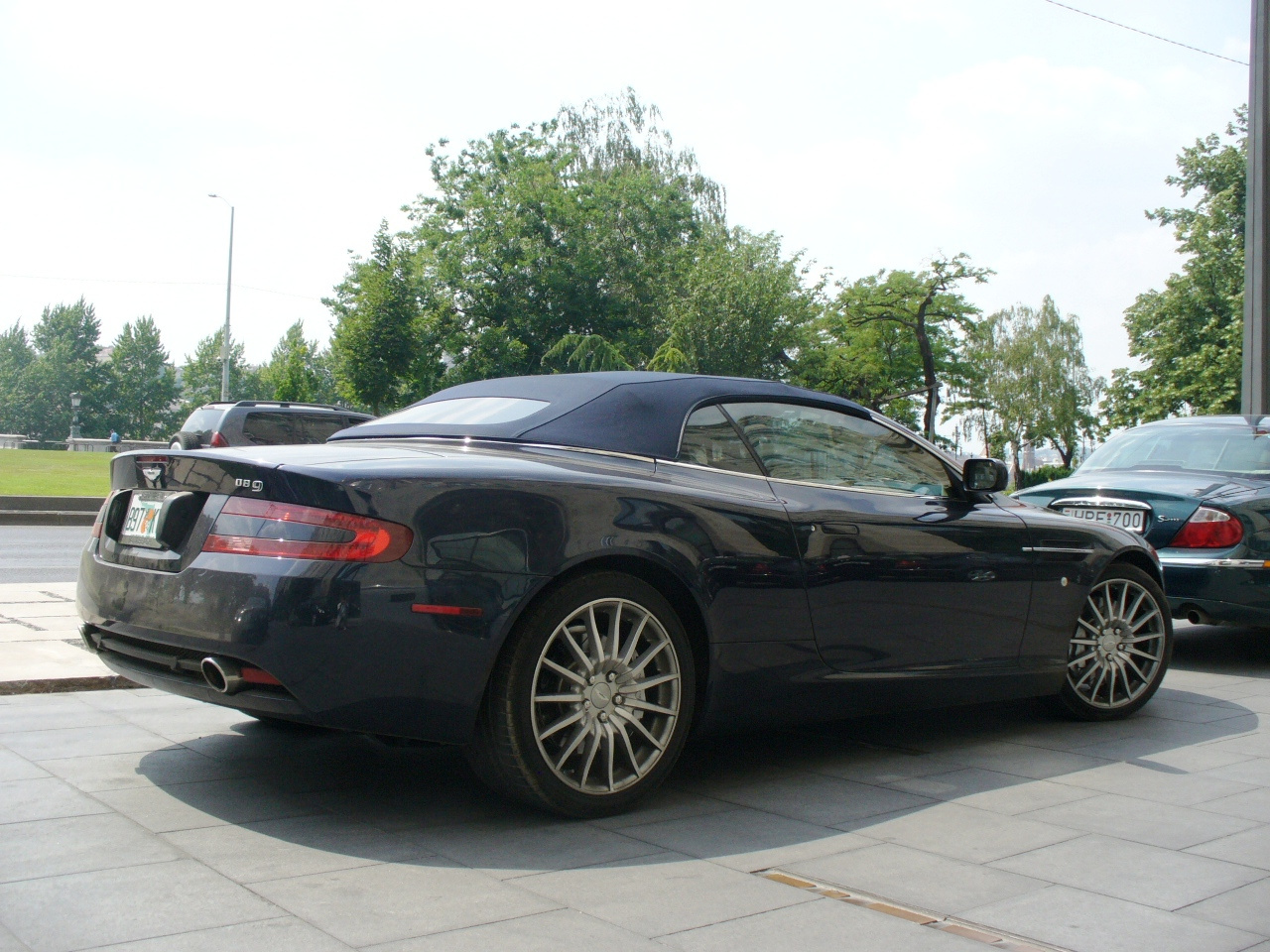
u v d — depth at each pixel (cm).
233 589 279
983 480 424
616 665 316
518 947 220
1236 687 556
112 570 320
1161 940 233
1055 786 362
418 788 340
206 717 425
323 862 269
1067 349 6825
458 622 284
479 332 4706
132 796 320
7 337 13100
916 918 243
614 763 322
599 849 287
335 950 216
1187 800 346
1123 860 287
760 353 4053
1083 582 453
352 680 275
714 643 334
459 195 4706
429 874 263
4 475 2431
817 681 361
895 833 308
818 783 362
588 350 4341
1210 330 3606
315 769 358
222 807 312
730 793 348
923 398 4444
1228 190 3641
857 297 4056
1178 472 651
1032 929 238
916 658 390
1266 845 301
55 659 494
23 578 883
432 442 350
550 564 298
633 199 4734
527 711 298
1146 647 488
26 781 332
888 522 384
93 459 3566
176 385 12300
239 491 291
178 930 223
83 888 246
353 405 4338
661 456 348
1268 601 582
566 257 4703
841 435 401
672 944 224
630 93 5022
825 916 242
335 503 279
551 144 4866
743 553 340
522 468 308
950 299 4000
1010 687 429
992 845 298
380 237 4262
